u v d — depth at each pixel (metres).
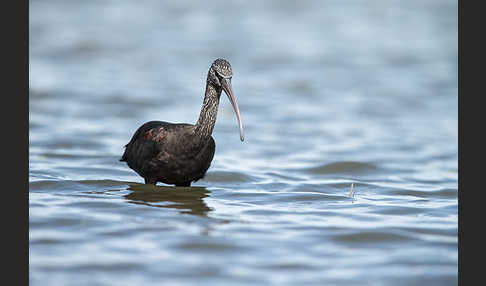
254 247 9.70
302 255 9.41
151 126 13.01
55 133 19.45
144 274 8.59
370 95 27.70
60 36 37.19
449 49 37.47
